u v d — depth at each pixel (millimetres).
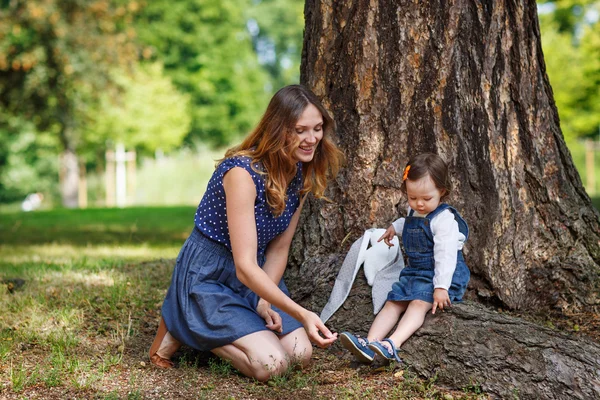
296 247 3889
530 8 3820
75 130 19859
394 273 3463
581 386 2742
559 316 3670
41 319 3912
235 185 3064
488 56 3680
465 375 2881
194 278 3199
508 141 3736
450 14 3627
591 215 3988
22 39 15367
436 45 3645
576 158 25078
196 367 3201
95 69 15867
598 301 3734
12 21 14438
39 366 3145
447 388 2895
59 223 13211
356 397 2777
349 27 3754
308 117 3047
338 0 3801
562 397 2734
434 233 3230
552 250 3822
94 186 31125
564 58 21141
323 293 3635
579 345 2904
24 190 35219
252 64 35375
